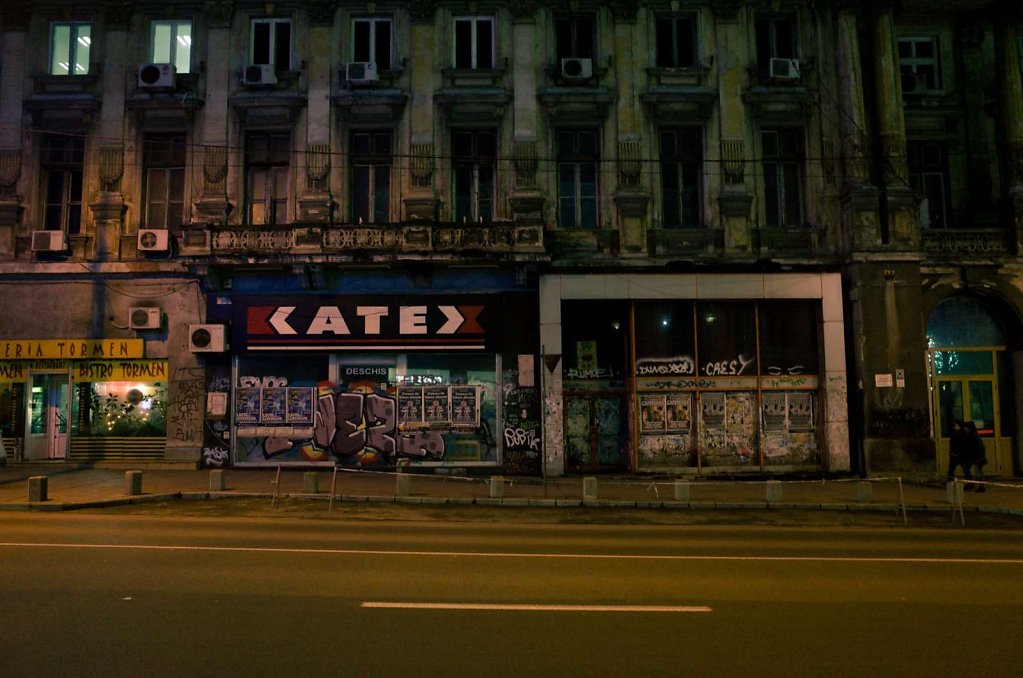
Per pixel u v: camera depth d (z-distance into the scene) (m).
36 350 19.47
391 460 19.47
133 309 19.38
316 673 4.86
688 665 5.14
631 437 19.52
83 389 19.78
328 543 9.88
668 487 17.36
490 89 19.98
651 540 10.71
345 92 19.94
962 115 21.00
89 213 19.86
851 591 7.39
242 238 18.91
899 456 18.98
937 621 6.31
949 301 20.73
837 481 18.05
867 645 5.62
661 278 19.36
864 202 19.58
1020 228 20.11
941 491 17.11
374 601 6.71
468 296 19.56
